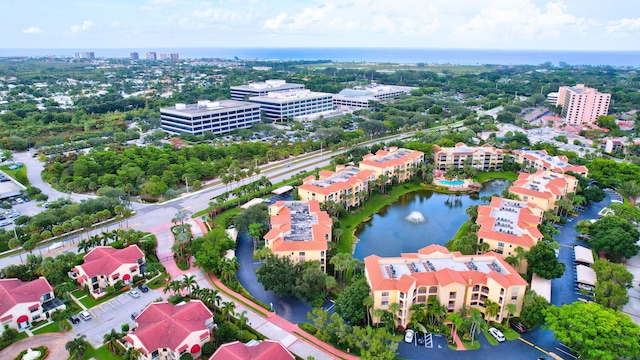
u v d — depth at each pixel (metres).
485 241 173.38
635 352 114.88
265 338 133.12
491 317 139.75
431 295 141.75
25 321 137.00
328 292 158.50
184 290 156.00
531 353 128.00
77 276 160.75
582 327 119.44
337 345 130.12
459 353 127.81
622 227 184.75
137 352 120.44
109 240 193.50
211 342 127.19
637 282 165.25
